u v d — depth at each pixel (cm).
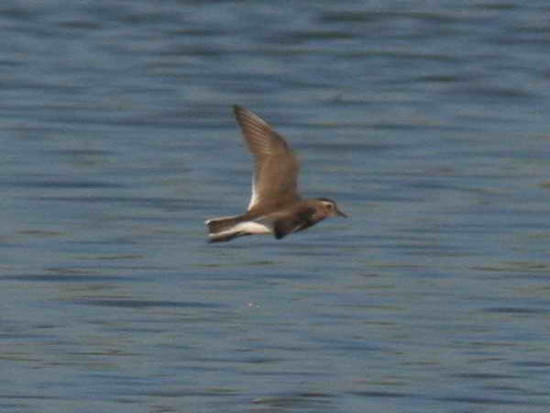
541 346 2083
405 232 2639
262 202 1436
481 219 2725
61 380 1948
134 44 4122
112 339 2098
